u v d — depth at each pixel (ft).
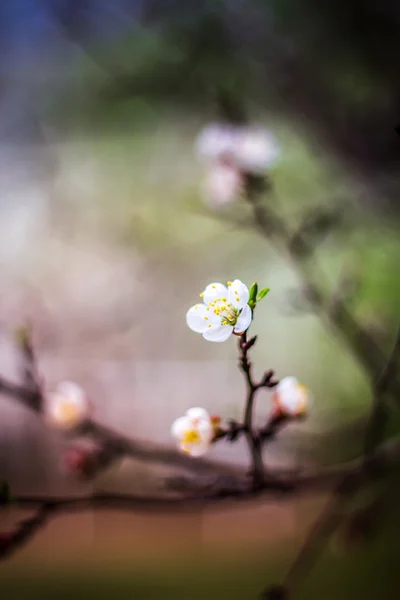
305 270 1.59
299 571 1.49
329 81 2.00
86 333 3.42
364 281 1.80
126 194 3.15
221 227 2.92
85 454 1.40
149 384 3.42
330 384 2.33
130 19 2.39
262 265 2.63
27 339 1.47
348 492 1.34
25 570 2.37
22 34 2.96
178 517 2.56
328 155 2.00
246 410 1.15
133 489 1.56
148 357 3.47
